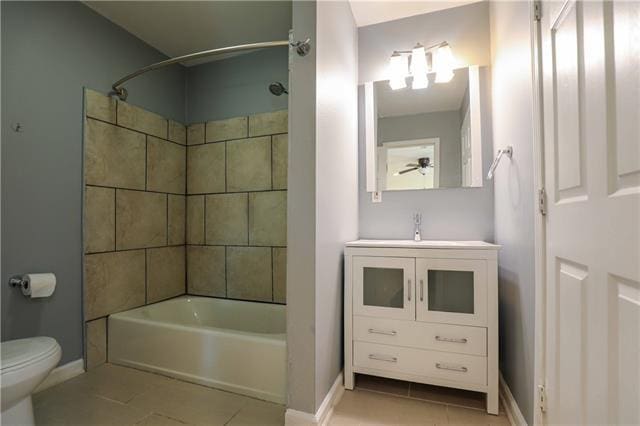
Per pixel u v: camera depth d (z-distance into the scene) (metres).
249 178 2.63
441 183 2.12
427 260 1.63
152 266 2.51
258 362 1.68
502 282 1.75
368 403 1.61
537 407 1.17
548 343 1.10
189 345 1.86
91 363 2.02
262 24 2.33
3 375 1.18
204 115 2.83
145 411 1.56
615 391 0.73
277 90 2.32
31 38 1.78
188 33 2.42
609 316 0.75
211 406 1.60
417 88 2.18
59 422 1.47
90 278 2.05
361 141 2.30
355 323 1.73
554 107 1.05
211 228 2.76
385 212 2.23
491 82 2.03
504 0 1.66
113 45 2.25
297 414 1.38
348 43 2.06
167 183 2.67
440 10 2.15
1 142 1.65
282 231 2.52
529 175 1.28
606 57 0.76
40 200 1.81
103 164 2.15
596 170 0.81
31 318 1.76
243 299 2.63
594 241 0.81
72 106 1.98
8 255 1.67
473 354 1.55
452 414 1.52
